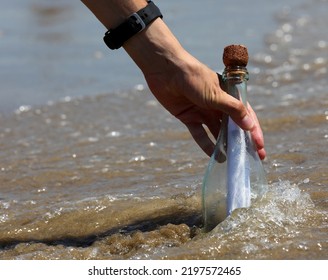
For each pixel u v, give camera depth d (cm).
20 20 1352
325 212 454
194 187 536
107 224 484
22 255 439
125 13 430
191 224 466
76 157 648
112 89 914
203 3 1405
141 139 690
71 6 1470
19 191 569
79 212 505
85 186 569
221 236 425
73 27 1284
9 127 779
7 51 1134
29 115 824
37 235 482
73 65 1042
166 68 429
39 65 1049
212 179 437
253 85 876
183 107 448
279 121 705
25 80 974
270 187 465
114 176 587
